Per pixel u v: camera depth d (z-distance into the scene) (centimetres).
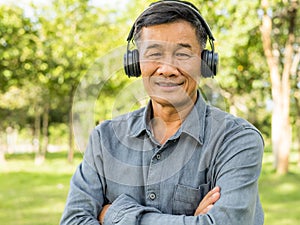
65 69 1493
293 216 848
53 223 786
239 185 166
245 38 1303
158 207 173
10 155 3117
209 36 173
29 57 1442
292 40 1438
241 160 168
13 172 1733
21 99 2353
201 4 1148
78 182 183
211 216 164
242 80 1594
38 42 1448
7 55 1353
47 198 1072
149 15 165
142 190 177
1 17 1362
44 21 1502
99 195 181
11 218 829
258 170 172
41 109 2539
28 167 1983
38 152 2380
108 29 1070
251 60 1534
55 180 1457
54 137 3806
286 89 1464
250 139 171
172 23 164
